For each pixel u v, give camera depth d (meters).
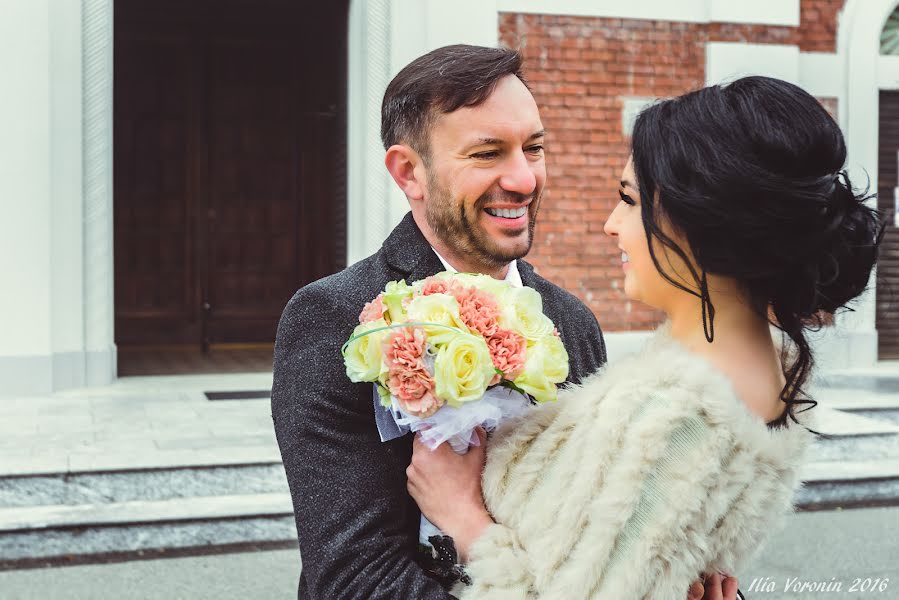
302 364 1.41
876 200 8.94
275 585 4.08
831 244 1.18
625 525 1.08
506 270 1.63
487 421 1.29
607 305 8.35
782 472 1.16
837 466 5.66
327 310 1.44
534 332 1.30
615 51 8.27
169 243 10.38
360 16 7.98
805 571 4.23
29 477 4.77
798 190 1.12
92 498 4.84
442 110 1.44
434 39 7.85
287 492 5.09
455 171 1.44
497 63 1.45
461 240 1.48
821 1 8.71
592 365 1.71
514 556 1.17
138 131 10.27
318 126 10.52
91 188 7.46
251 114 10.46
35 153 7.13
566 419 1.21
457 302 1.29
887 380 7.90
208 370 8.64
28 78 7.11
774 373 1.22
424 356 1.25
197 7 10.19
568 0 8.15
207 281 10.43
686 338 1.24
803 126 1.14
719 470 1.09
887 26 8.99
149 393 7.32
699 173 1.14
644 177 1.21
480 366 1.22
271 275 10.59
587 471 1.12
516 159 1.45
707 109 1.17
